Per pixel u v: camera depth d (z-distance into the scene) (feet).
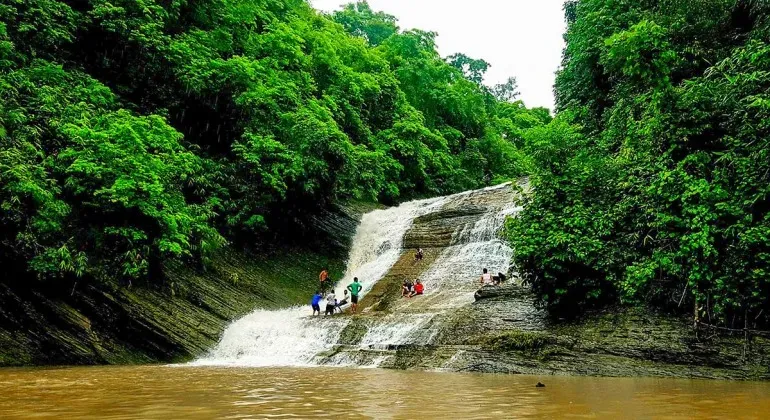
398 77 160.35
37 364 52.03
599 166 59.11
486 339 50.52
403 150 132.26
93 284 57.88
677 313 47.73
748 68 49.55
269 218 90.68
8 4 67.15
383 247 103.55
